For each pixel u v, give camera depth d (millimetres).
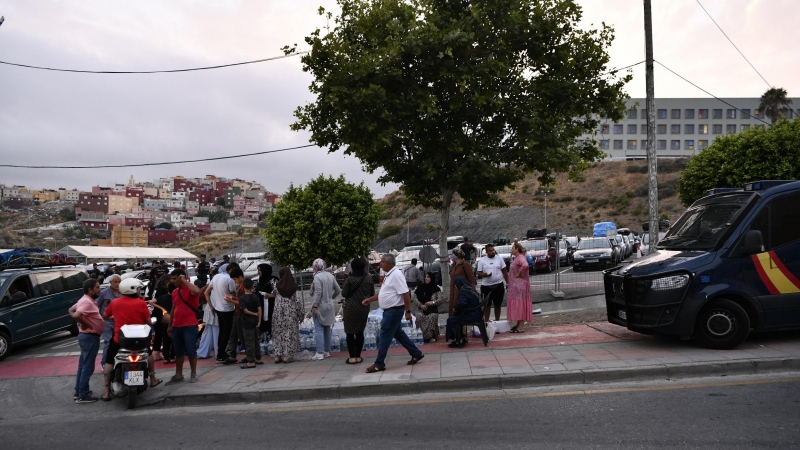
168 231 127625
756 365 7340
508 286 11227
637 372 7402
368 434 6039
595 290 14750
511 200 77625
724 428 5398
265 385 8297
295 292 10141
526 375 7543
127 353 8102
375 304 18500
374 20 13781
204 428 6766
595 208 70062
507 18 13852
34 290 14148
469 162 14156
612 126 93500
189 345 8891
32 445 6578
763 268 8320
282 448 5789
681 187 27188
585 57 14430
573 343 9523
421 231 70562
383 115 12875
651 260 8984
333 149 14648
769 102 68312
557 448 5168
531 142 13688
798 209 8562
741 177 23625
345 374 8617
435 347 10266
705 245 8664
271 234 22453
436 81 13695
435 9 14188
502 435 5656
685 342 8898
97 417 7738
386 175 15391
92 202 163250
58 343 15250
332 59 13461
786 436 5113
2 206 170500
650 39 12852
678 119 93188
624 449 5031
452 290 10844
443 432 5898
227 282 10516
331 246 21297
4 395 9289
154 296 11086
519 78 14789
